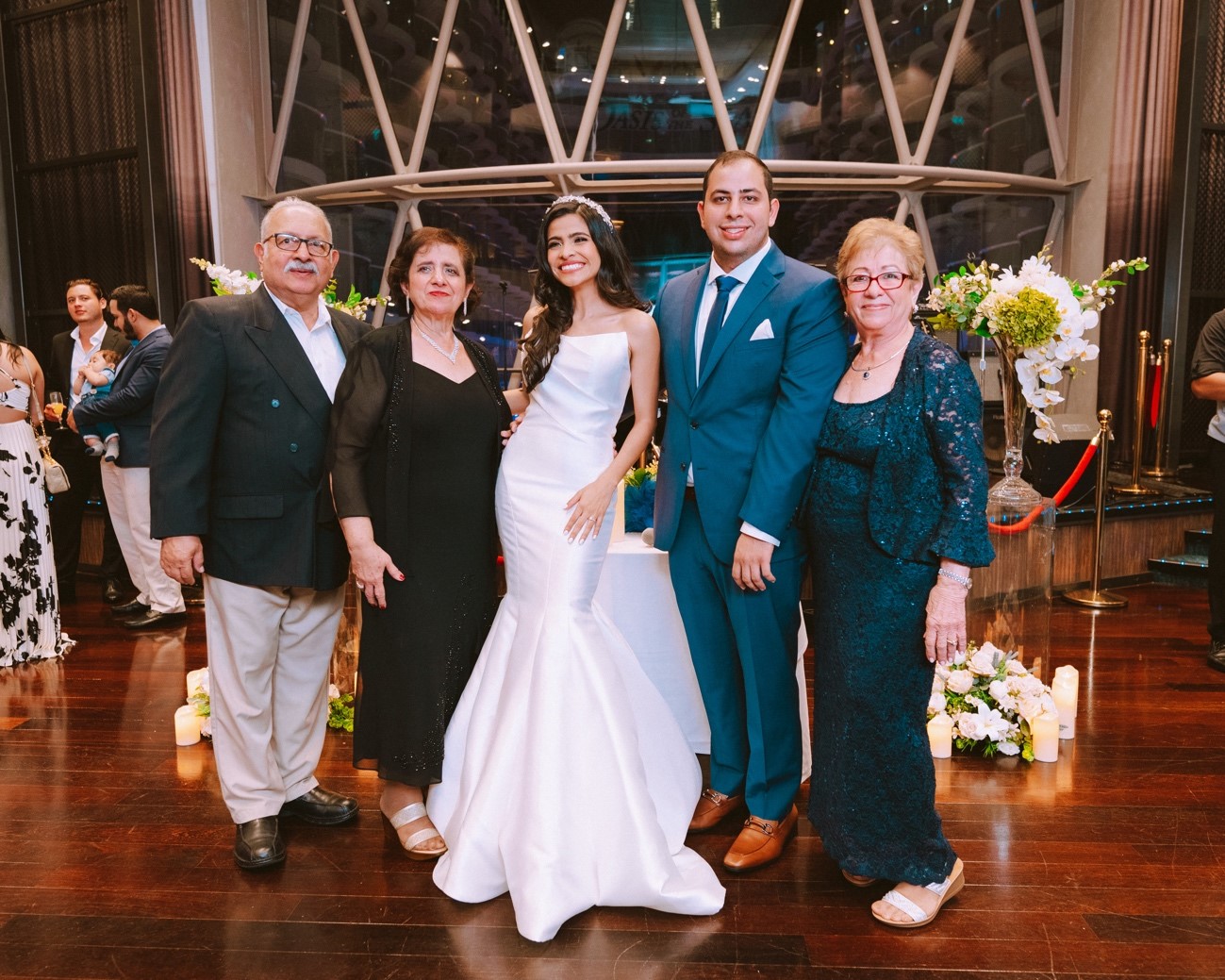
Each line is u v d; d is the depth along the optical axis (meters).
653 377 2.34
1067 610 4.93
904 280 1.95
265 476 2.23
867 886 2.17
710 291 2.28
